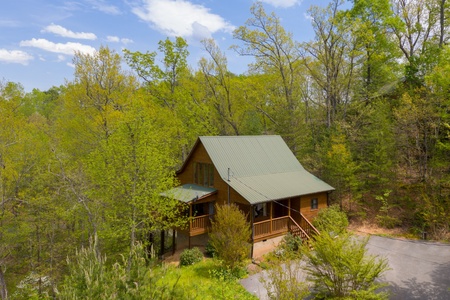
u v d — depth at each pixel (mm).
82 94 23359
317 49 29234
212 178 21141
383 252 17047
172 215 18359
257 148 22828
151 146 17281
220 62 33531
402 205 21547
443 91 18562
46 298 16156
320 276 11547
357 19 25984
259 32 31328
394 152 22469
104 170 17500
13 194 19453
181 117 31484
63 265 19062
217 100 34656
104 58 23250
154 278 8289
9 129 20594
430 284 13461
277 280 10906
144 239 19906
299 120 30781
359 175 23828
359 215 22516
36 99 62656
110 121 22438
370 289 10703
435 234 18438
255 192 18609
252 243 17844
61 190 19453
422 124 21203
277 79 34125
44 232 18828
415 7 28453
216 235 16125
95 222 18156
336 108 29328
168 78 31938
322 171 25688
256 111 36906
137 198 16469
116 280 8055
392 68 31500
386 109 24062
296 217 20484
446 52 19859
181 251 21062
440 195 19375
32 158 20562
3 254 18375
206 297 13359
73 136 24688
